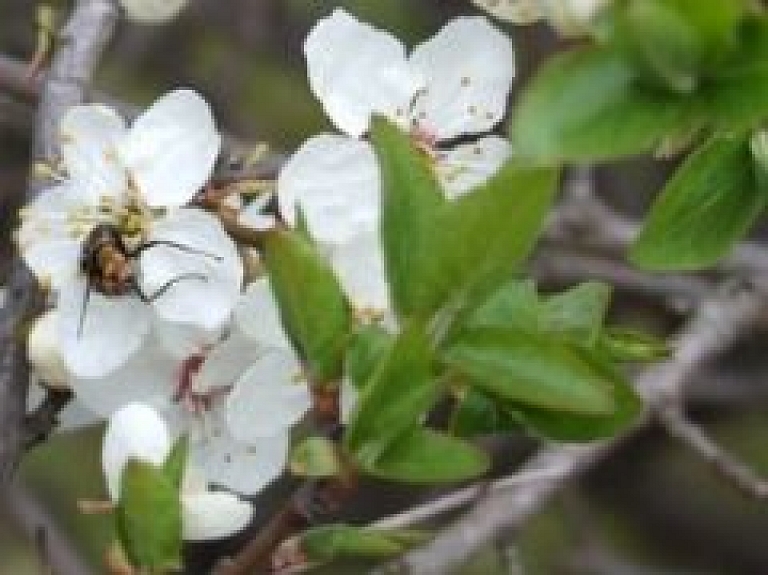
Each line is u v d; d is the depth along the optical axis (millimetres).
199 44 598
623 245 528
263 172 267
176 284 260
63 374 264
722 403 631
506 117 327
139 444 253
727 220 240
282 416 260
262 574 250
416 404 221
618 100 193
